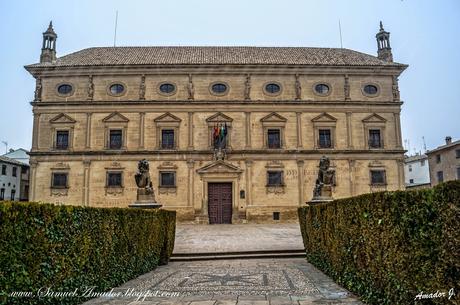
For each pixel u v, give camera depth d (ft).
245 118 145.89
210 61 152.05
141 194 80.69
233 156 143.33
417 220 24.13
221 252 67.31
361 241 34.94
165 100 144.77
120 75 147.43
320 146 145.69
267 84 149.28
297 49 169.58
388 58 158.51
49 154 140.87
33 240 26.25
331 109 147.74
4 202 23.61
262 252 67.87
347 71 150.61
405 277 25.85
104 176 140.67
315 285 42.52
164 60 152.87
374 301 31.68
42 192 139.33
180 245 76.64
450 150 197.26
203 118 145.59
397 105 149.18
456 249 20.43
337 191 141.79
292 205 141.49
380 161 145.18
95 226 36.88
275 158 143.84
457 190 20.48
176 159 142.31
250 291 39.86
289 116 146.92
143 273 51.13
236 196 141.08
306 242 61.98
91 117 144.36
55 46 158.71
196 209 140.05
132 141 143.33
